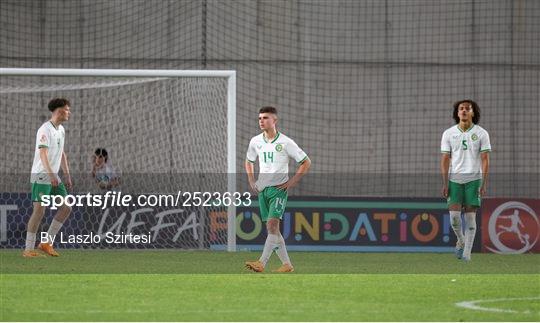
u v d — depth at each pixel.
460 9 74.12
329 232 53.34
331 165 72.94
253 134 72.38
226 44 72.62
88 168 67.31
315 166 72.75
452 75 73.94
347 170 72.94
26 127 69.06
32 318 23.77
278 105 72.81
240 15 72.81
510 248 53.94
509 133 73.75
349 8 73.62
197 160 57.72
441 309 26.05
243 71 72.62
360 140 73.12
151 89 66.00
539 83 74.06
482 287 31.89
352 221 53.53
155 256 46.25
